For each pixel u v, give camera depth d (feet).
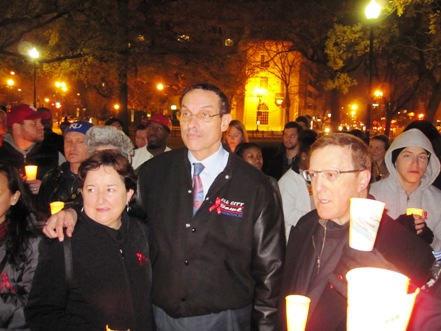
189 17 85.25
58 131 130.11
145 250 9.34
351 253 6.35
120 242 8.78
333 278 6.77
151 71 84.48
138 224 9.50
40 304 8.19
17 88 173.47
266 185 9.95
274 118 239.50
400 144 12.81
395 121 149.38
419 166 12.66
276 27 94.58
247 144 17.35
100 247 8.50
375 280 4.12
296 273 8.57
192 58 85.05
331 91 96.53
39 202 14.75
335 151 7.72
